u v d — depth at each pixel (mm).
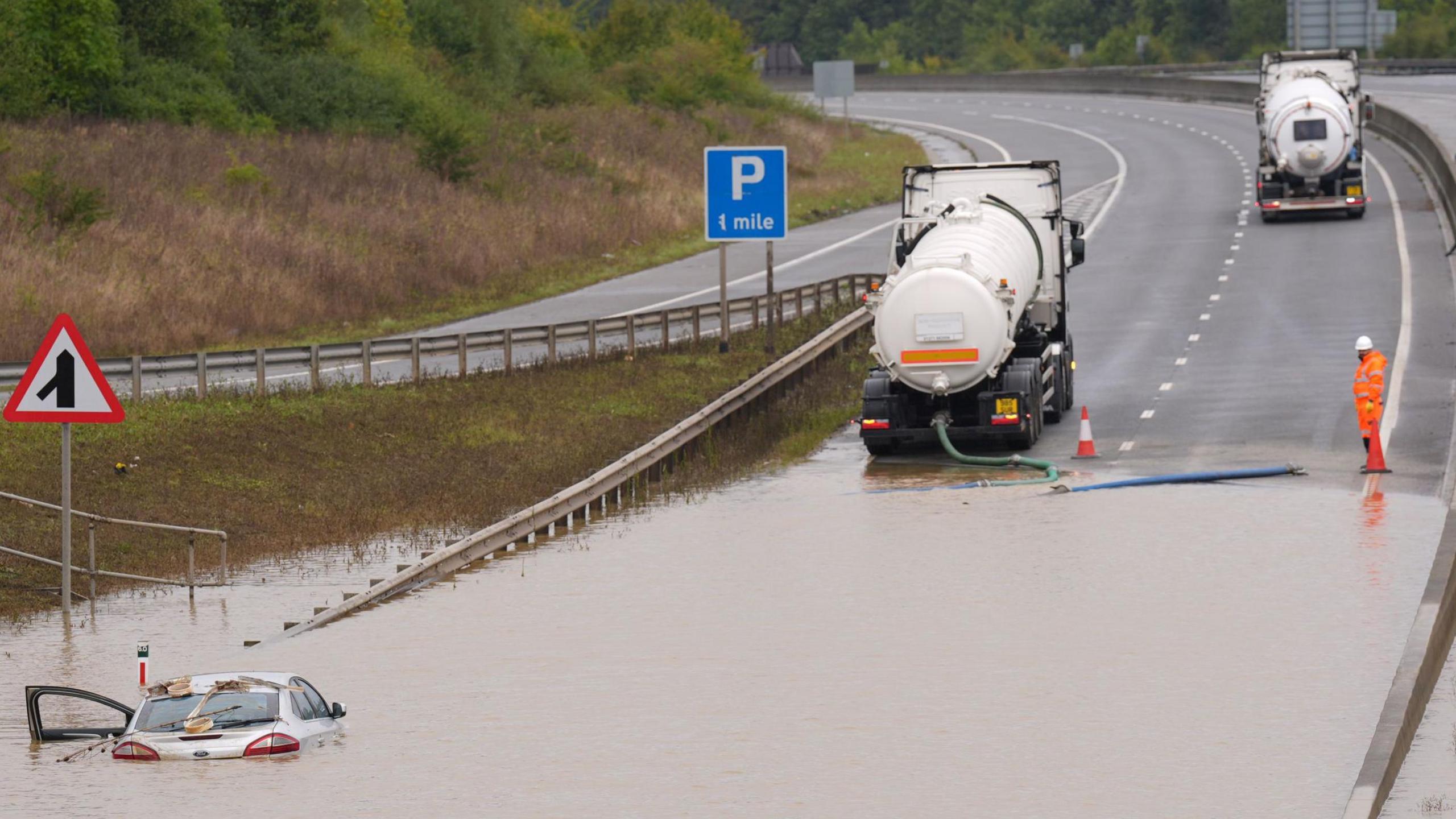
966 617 54344
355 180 191500
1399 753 38125
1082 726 42062
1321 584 57312
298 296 144750
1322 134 166875
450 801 37281
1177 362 109625
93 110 196500
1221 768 38438
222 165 184375
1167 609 54500
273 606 61000
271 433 88938
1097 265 153750
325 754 41188
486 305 152125
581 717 44281
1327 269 141750
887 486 80938
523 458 89812
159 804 36938
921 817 35625
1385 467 77938
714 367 115875
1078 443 88062
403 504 80125
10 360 111062
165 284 138750
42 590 64125
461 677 48844
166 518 75250
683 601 58438
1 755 41406
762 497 79562
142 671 46125
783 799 37156
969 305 84312
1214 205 190875
